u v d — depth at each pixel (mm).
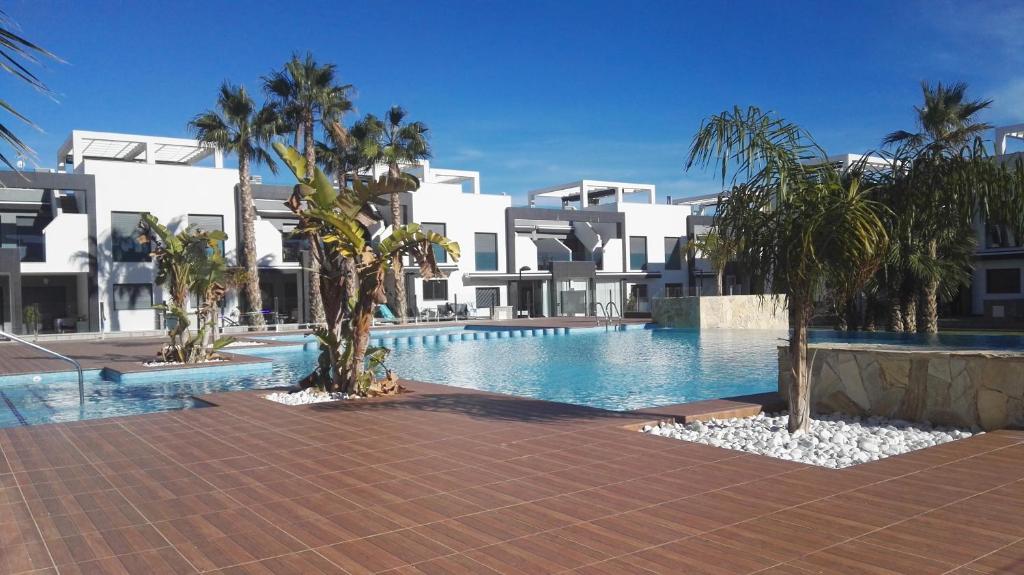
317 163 30078
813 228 6391
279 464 5973
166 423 8031
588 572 3533
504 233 39250
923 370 7699
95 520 4543
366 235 10578
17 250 26359
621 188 44750
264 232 31109
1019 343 16031
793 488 4910
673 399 11734
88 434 7406
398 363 17500
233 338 17000
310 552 3910
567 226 42875
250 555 3885
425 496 4938
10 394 12523
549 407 8852
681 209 45719
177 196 29984
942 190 6887
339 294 10438
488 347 21703
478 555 3807
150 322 29250
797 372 7023
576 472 5492
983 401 7148
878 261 6555
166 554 3926
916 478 5098
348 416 8344
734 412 8180
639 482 5160
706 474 5340
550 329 26781
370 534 4180
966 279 20266
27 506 4871
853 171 7223
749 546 3830
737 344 21375
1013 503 4492
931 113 20750
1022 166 6691
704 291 45906
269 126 26859
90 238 27969
